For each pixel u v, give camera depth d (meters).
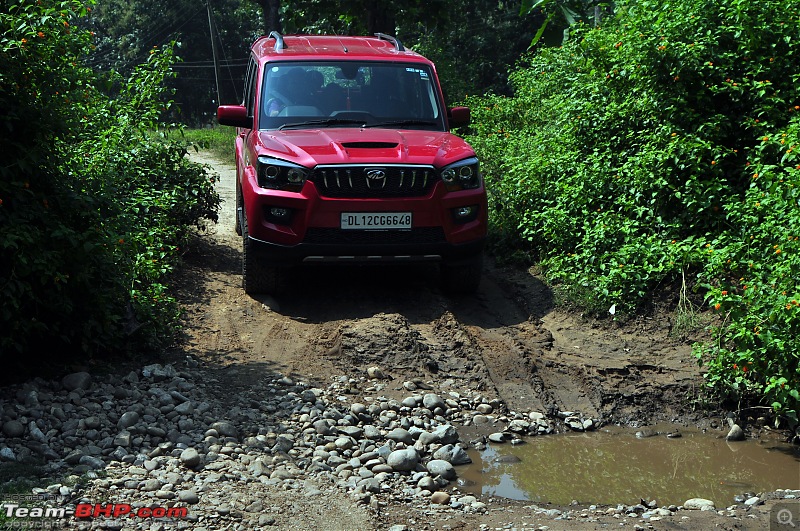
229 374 6.36
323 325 7.53
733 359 6.14
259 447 5.17
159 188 9.41
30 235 5.62
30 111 5.80
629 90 9.42
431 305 8.06
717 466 5.45
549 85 14.23
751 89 8.42
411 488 4.88
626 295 7.82
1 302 5.60
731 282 7.45
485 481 5.12
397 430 5.54
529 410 6.13
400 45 9.76
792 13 8.77
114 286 6.39
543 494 4.98
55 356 6.24
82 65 7.14
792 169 6.95
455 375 6.58
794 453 5.66
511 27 33.78
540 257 9.45
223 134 29.41
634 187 8.55
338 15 18.20
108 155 7.97
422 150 7.97
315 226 7.72
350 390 6.21
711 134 8.40
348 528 4.24
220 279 8.97
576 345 7.39
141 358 6.50
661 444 5.78
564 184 9.16
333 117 8.73
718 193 8.07
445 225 7.89
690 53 8.53
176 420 5.39
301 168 7.73
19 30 5.69
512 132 13.30
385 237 7.81
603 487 5.11
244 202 8.28
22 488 4.35
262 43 10.36
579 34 10.46
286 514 4.35
